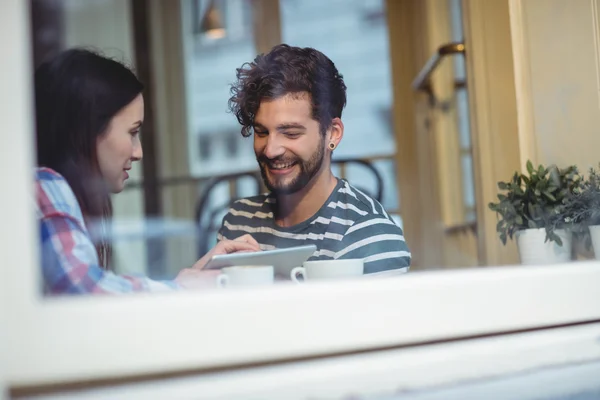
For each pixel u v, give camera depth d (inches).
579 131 50.3
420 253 60.6
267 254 40.7
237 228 49.9
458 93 90.3
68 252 32.9
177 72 63.7
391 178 118.7
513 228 48.8
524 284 36.0
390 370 31.6
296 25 112.4
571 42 51.6
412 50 125.2
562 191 48.1
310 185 51.0
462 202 86.2
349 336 30.9
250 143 60.1
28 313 25.3
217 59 72.0
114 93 41.2
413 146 118.6
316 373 30.3
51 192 34.2
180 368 28.3
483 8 61.6
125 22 57.6
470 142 69.5
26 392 26.5
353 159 102.4
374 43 122.4
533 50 54.3
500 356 34.2
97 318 26.2
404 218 108.9
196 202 47.6
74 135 38.1
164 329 27.3
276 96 52.5
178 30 65.7
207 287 33.3
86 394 26.8
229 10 93.5
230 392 28.4
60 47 38.8
